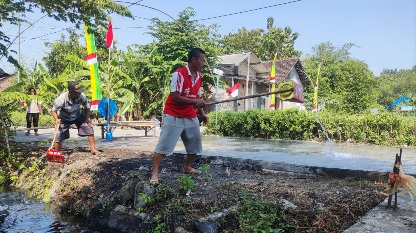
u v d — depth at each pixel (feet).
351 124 39.55
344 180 15.47
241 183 14.39
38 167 21.08
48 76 54.95
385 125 37.83
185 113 14.69
